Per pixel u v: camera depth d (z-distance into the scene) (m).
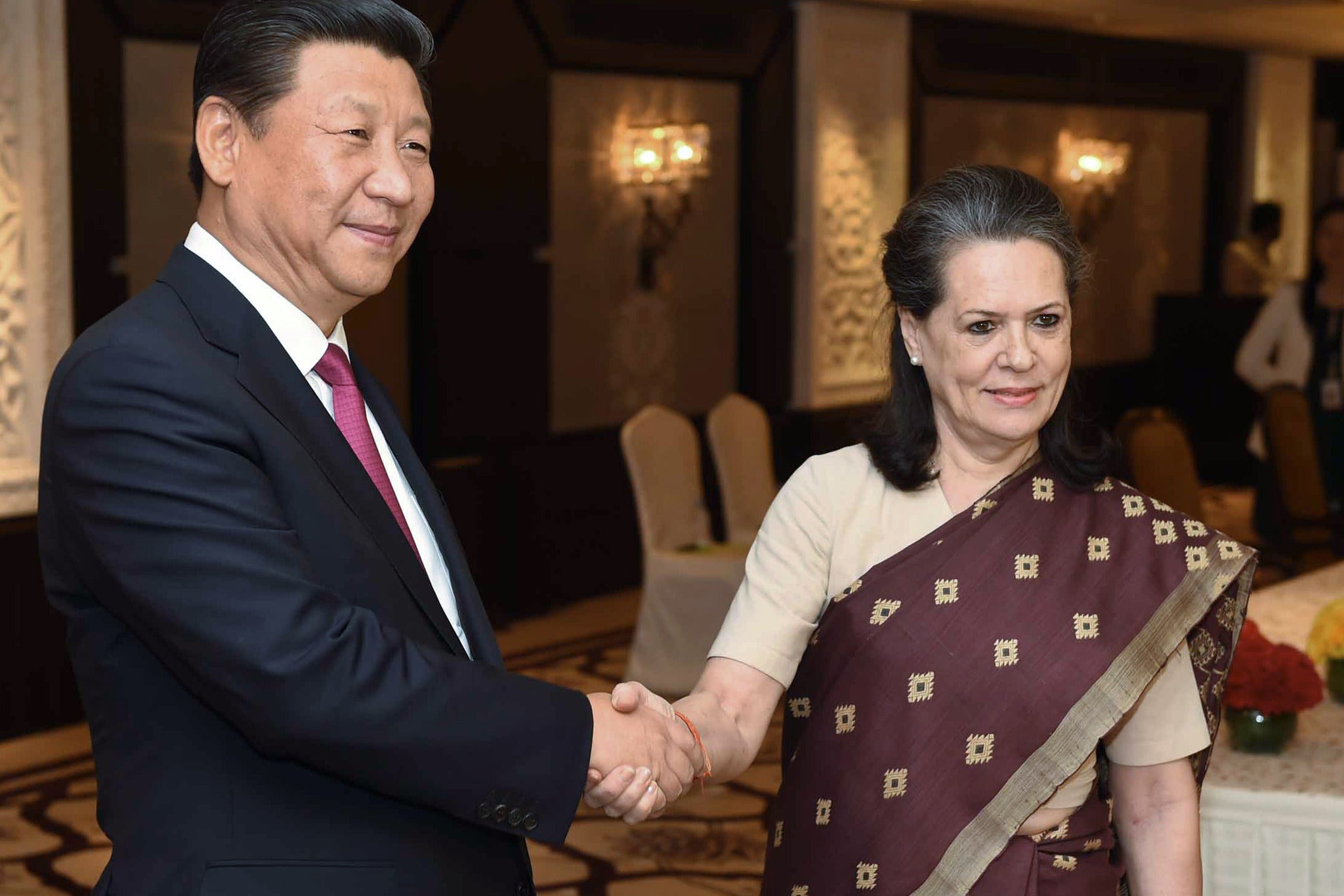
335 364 1.62
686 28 7.81
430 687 1.42
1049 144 10.71
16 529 5.28
